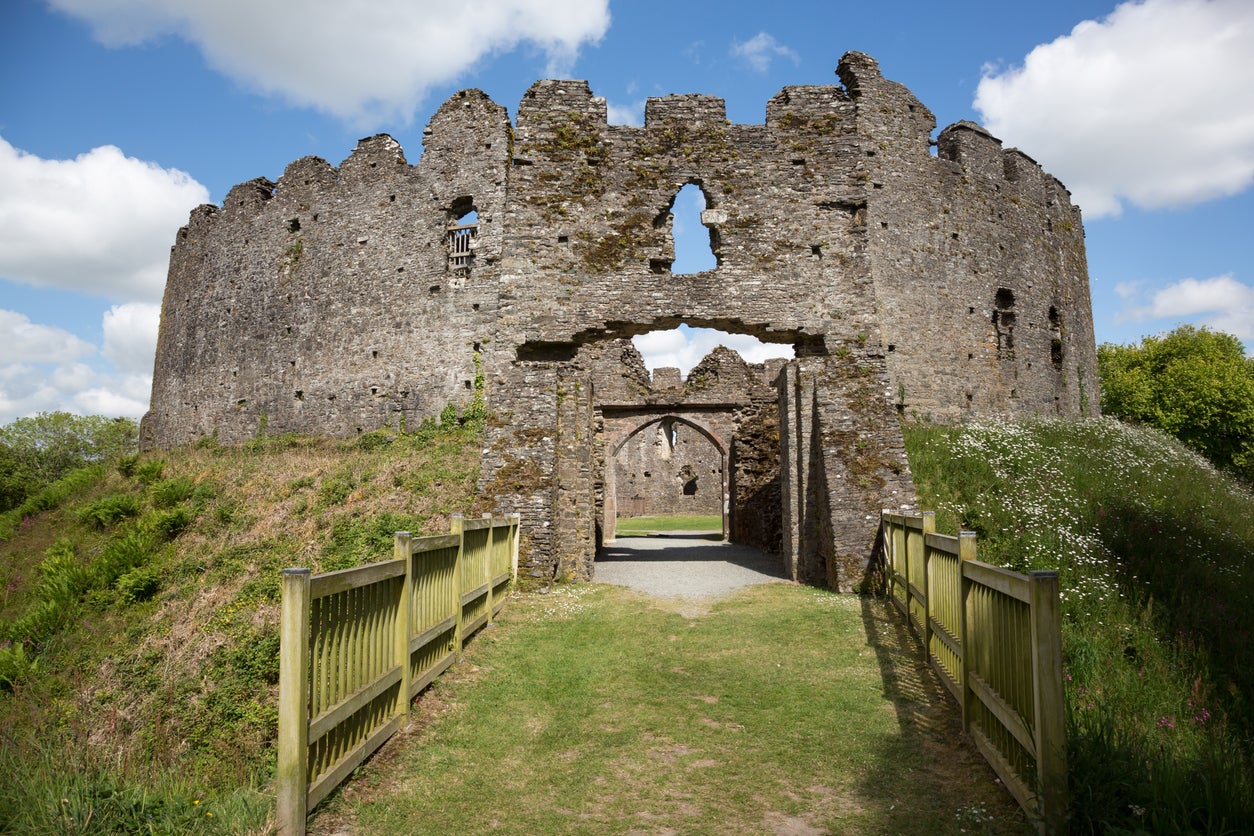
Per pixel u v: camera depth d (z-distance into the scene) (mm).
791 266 13492
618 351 25766
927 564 7477
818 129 13969
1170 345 37844
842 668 7645
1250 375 35188
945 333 24844
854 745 5664
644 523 37469
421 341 26641
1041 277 28156
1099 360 40750
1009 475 15180
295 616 4055
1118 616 9227
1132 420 30062
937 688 6812
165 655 11102
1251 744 6359
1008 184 27703
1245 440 26969
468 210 27453
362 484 19047
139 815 4352
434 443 24250
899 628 9227
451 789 4949
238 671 9758
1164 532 12117
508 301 13273
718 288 13375
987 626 5141
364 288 28188
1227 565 11141
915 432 19609
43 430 48656
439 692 6734
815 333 13305
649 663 7910
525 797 4883
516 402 12938
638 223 13562
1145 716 6855
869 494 12391
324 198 29797
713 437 25578
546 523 12344
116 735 8727
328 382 28484
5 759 6254
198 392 33031
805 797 4871
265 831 3994
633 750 5668
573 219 13500
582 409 14258
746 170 13773
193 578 14773
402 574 5922
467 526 8398
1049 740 3863
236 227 32562
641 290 13352
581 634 9133
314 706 4348
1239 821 4043
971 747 5438
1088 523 12461
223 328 32250
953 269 25375
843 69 24812
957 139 26703
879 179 24266
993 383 25719
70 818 4277
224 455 27688
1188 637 8602
